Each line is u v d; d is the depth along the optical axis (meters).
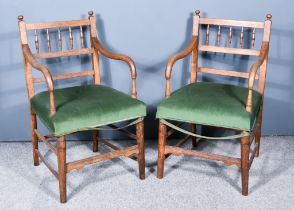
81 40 2.21
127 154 2.04
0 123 2.47
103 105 1.90
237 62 2.41
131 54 2.40
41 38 2.31
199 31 2.33
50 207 1.90
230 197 1.97
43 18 2.29
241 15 2.34
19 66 2.37
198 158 2.31
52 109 1.83
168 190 2.03
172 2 2.30
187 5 2.31
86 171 2.18
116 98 1.98
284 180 2.11
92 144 2.50
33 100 2.03
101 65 2.41
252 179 2.11
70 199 1.96
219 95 2.01
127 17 2.32
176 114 1.93
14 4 2.24
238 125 1.84
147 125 2.53
